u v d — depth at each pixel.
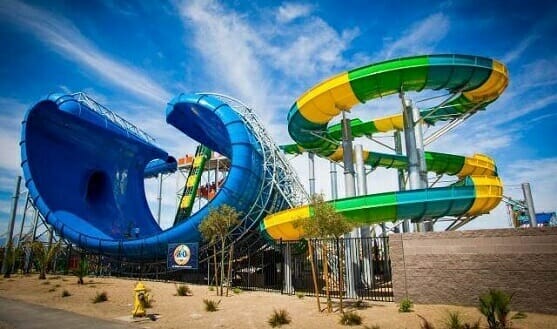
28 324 14.89
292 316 16.22
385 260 23.45
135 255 40.09
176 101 40.97
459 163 44.59
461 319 14.45
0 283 32.56
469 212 23.50
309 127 32.50
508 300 12.91
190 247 33.19
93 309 18.81
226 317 16.47
